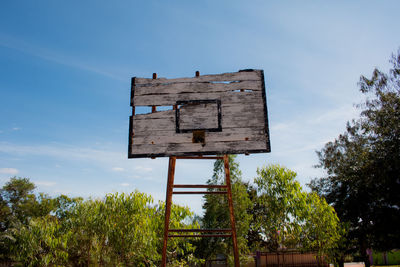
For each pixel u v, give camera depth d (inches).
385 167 743.1
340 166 902.4
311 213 626.8
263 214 735.7
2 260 652.7
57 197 608.1
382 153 773.9
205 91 255.3
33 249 519.8
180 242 564.4
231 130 242.8
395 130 755.4
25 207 1025.5
